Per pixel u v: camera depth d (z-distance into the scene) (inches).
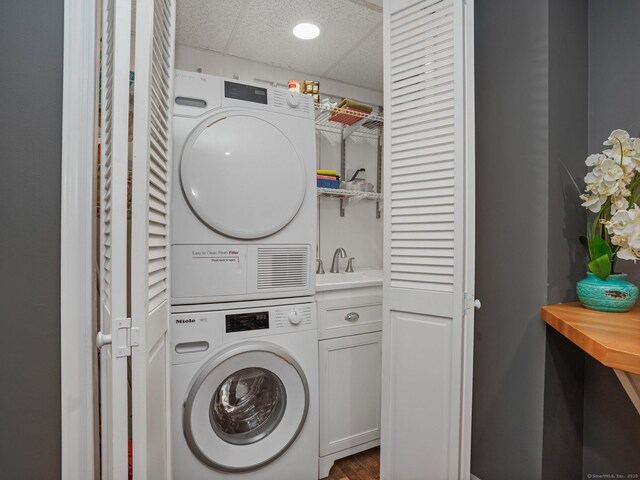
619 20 51.7
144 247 28.3
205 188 51.5
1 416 34.6
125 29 26.6
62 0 36.6
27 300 35.4
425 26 50.2
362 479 61.7
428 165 50.1
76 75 36.5
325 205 95.0
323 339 63.0
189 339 49.9
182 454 48.5
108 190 33.1
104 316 34.1
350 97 101.9
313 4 68.6
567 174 50.0
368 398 67.6
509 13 52.1
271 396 58.2
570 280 50.3
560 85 48.9
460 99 46.5
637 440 48.2
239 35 78.6
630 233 39.4
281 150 57.6
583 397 53.5
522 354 49.8
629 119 50.6
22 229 35.2
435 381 49.7
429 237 50.1
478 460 55.9
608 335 33.9
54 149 36.3
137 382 27.8
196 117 52.6
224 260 53.3
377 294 69.3
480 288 55.7
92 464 37.0
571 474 51.4
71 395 36.3
